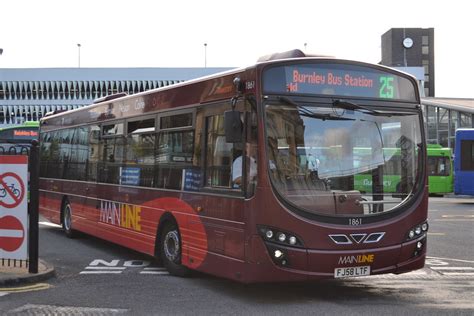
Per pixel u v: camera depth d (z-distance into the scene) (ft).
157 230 29.91
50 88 264.52
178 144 28.22
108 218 36.29
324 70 23.49
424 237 24.34
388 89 24.58
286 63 22.88
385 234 23.02
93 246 39.88
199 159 26.25
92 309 21.93
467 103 163.32
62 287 26.09
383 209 23.36
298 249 21.72
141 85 261.65
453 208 77.05
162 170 29.73
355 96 23.88
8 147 28.63
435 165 113.19
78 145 42.42
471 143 83.66
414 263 23.95
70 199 43.50
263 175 21.89
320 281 27.53
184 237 27.32
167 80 260.62
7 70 264.52
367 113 23.91
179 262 28.14
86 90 263.70
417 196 24.25
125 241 33.76
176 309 21.89
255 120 22.39
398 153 24.23
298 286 26.37
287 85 22.79
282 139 22.33
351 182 23.02
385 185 23.62
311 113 22.97
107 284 26.73
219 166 24.71
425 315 21.06
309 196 22.21
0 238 28.60
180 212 27.68
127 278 28.19
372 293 25.14
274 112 22.38
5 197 28.53
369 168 23.44
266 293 24.88
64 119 46.16
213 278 28.12
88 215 39.73
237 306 22.39
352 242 22.34
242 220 22.72
